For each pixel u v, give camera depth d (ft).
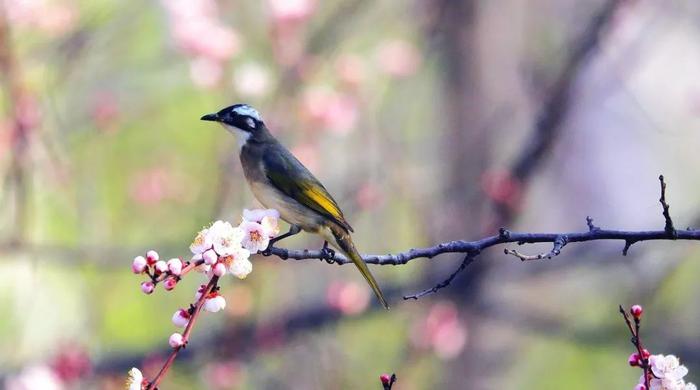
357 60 50.75
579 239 23.76
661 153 67.46
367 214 54.49
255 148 32.81
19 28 47.91
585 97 56.59
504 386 52.95
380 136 53.47
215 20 47.55
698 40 66.49
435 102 56.18
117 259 52.39
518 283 53.52
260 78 46.55
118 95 56.49
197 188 58.18
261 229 22.27
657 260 59.31
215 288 20.93
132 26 55.47
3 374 44.55
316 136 49.90
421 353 50.49
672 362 20.68
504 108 53.01
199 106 60.59
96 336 51.37
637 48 58.65
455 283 50.80
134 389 19.57
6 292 52.85
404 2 59.36
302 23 48.19
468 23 53.52
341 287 49.11
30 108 44.83
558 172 60.39
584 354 62.90
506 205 48.19
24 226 46.03
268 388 49.62
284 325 48.24
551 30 56.24
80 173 53.78
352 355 54.08
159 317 55.11
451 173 53.11
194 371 47.11
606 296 60.70
